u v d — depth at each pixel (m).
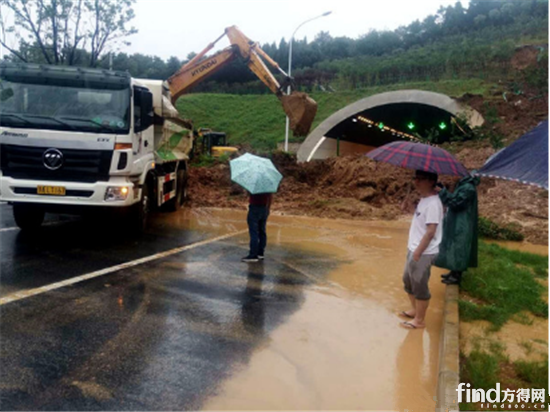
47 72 8.49
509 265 8.55
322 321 5.75
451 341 4.88
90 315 5.48
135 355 4.60
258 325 5.51
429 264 5.41
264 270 7.77
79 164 8.33
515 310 6.48
